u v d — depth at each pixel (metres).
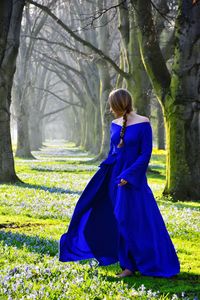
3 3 12.64
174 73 15.77
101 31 35.28
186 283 6.36
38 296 5.36
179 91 15.64
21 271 6.34
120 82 32.34
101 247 6.66
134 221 6.49
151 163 37.97
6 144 20.44
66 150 67.19
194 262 7.57
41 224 10.84
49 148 76.75
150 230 6.49
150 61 16.27
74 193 17.22
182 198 15.62
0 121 20.34
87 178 23.59
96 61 34.38
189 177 15.65
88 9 40.50
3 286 5.61
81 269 6.65
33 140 66.25
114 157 6.77
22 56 44.72
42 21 41.41
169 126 15.94
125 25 26.48
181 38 15.62
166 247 6.56
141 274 6.60
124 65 28.03
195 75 15.64
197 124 15.74
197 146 15.76
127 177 6.43
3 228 10.13
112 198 6.66
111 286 5.89
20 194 15.80
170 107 15.85
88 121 61.53
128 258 6.53
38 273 6.31
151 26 16.25
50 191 17.09
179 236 9.71
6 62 20.08
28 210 12.66
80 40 25.33
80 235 6.68
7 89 20.33
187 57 15.59
